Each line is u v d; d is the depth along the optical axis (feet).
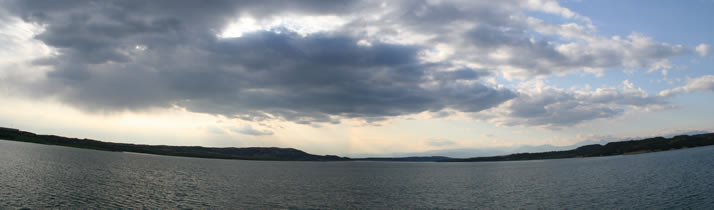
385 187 309.22
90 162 405.39
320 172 540.11
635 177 315.37
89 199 179.52
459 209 194.49
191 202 193.36
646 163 479.82
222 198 212.64
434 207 200.85
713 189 220.64
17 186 199.00
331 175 468.75
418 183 352.69
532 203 209.56
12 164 307.17
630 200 202.18
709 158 463.83
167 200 194.29
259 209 183.62
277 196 231.50
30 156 407.44
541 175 418.72
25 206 153.89
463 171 600.39
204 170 444.55
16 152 447.83
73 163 370.73
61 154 495.00
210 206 185.57
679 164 412.16
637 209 177.88
